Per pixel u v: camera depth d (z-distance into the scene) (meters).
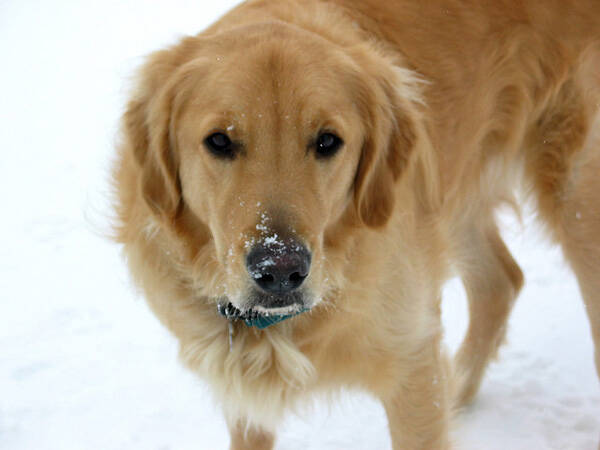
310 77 1.07
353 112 1.11
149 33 4.22
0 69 3.88
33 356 1.49
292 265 1.04
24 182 2.39
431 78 1.24
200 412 1.38
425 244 1.21
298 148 1.06
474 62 1.27
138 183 1.14
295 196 1.05
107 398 1.41
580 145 1.29
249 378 1.15
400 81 1.16
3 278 1.79
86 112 3.08
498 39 1.28
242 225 1.05
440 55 1.25
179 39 1.15
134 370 1.46
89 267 1.83
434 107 1.24
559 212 1.31
